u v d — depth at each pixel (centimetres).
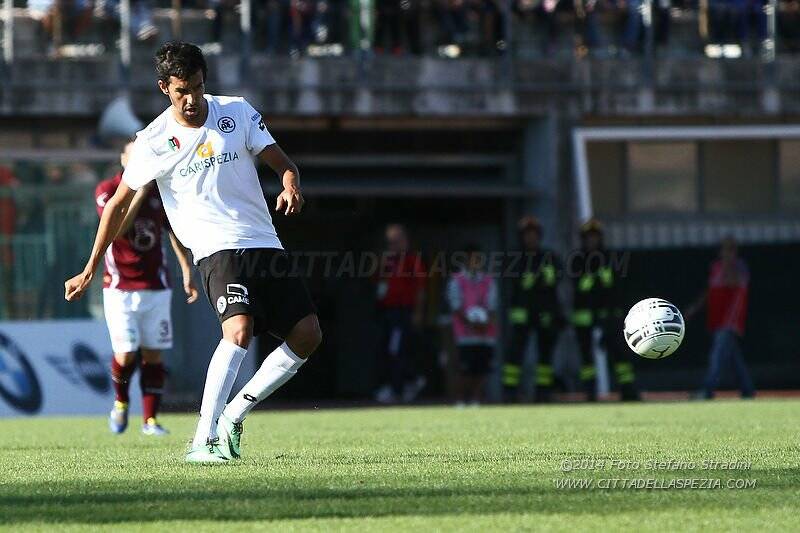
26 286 6444
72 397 6059
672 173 8594
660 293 7606
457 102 8006
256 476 2158
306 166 8306
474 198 8650
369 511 1722
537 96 8144
